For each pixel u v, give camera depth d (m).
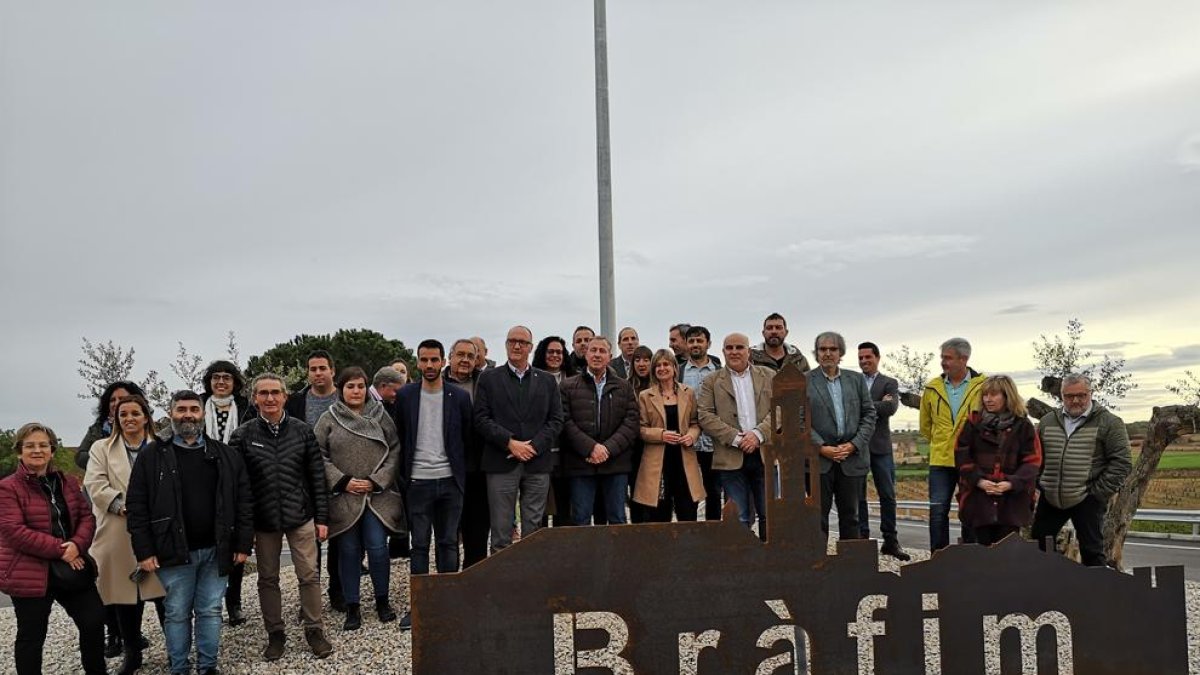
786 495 4.10
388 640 6.72
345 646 6.66
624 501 7.47
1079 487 6.86
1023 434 6.48
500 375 7.12
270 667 6.31
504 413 7.05
